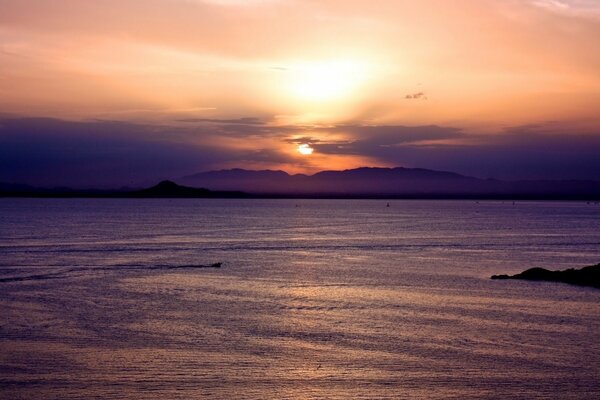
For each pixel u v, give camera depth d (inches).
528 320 1430.9
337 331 1306.6
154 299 1669.5
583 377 1019.9
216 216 7455.7
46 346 1162.6
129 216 7170.3
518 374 1029.8
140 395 918.4
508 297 1749.5
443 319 1435.8
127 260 2610.7
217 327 1332.4
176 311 1502.2
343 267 2450.8
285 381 985.5
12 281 1968.5
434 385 976.3
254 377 1002.1
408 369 1050.7
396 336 1268.5
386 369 1050.1
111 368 1037.8
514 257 2935.5
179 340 1219.2
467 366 1069.8
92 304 1581.0
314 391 943.7
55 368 1034.7
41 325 1330.0
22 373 1007.6
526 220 6988.2
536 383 989.8
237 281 2034.9
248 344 1195.3
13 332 1264.8
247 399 908.6
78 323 1354.6
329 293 1798.7
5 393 921.5
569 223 6279.5
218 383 972.6
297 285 1955.0
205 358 1099.9
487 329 1334.9
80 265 2411.4
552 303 1658.5
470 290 1872.5
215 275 2178.9
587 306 1617.9
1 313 1450.5
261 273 2244.1
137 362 1072.2
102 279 2041.1
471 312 1523.1
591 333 1302.9
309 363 1078.4
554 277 2106.3
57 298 1665.8
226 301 1648.6
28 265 2390.5
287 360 1093.8
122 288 1856.5
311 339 1237.7
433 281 2066.9
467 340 1240.8
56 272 2197.3
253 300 1668.3
